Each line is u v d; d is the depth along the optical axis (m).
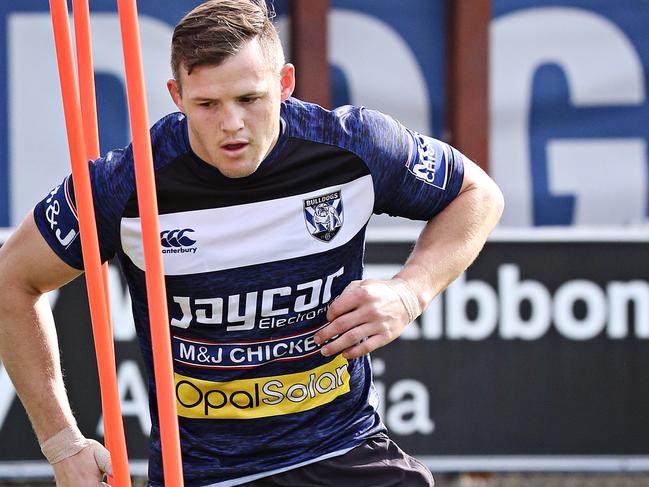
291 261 9.89
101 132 23.11
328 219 9.92
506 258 19.77
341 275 10.14
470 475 22.70
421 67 23.97
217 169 9.52
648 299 19.89
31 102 23.20
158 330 8.18
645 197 23.97
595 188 23.95
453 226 10.45
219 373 10.06
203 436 10.23
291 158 9.73
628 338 19.88
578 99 23.91
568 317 19.86
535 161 23.89
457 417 19.72
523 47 23.83
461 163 10.52
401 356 19.66
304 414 10.24
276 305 9.95
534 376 19.83
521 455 19.78
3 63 23.12
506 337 19.78
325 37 23.11
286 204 9.80
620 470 19.89
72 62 8.55
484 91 23.41
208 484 10.27
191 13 8.87
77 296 19.09
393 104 23.95
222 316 9.91
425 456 19.69
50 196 9.78
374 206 10.19
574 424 19.84
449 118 23.80
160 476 10.51
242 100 8.73
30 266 9.80
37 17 23.17
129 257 9.87
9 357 9.98
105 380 8.70
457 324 19.72
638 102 23.97
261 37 8.77
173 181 9.61
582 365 19.86
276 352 10.06
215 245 9.75
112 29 23.05
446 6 23.83
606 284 19.86
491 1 23.44
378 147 10.00
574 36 23.86
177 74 8.88
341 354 10.30
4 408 19.17
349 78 23.83
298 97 23.16
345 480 10.40
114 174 9.50
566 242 19.81
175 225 9.70
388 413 19.62
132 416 19.11
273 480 10.28
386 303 9.64
